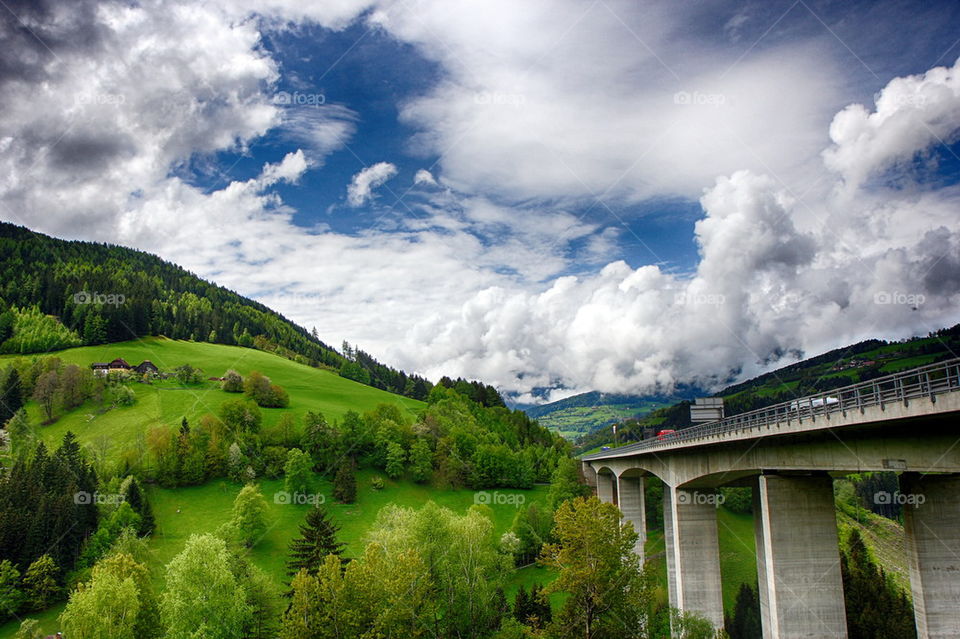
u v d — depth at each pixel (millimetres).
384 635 39562
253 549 82750
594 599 35281
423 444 121250
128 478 89438
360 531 91625
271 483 106812
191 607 48688
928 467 24859
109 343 183375
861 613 64500
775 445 36844
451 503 111500
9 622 63500
